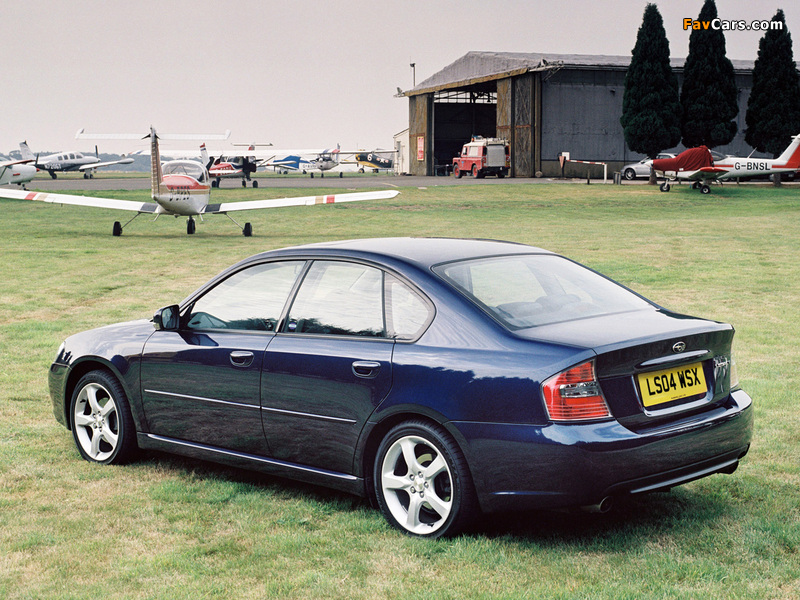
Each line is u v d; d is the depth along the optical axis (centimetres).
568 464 390
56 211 3975
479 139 6325
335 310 482
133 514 488
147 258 2069
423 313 449
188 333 541
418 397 430
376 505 489
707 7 4903
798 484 518
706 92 4934
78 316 1238
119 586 394
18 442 636
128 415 573
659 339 416
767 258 1830
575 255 1920
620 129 6203
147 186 5584
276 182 6259
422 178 6650
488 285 465
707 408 443
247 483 543
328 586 388
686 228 2784
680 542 428
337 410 463
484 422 410
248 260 537
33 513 491
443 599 371
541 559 411
